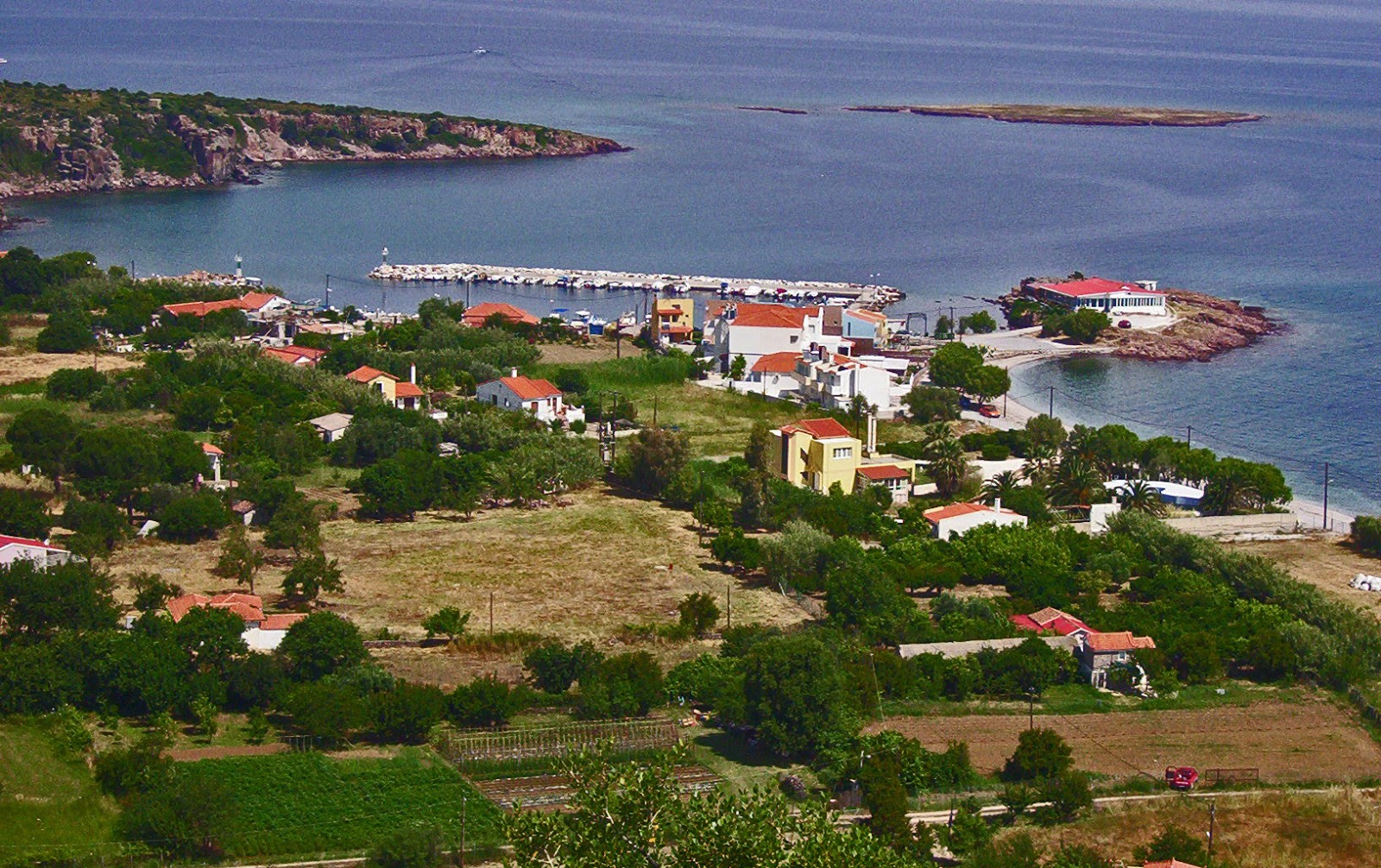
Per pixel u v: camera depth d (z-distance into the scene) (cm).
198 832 19662
